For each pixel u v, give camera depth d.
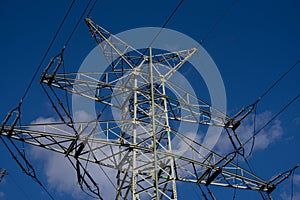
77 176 21.09
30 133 20.00
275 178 22.86
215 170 21.86
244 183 22.91
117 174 22.02
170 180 20.22
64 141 20.53
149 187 20.02
